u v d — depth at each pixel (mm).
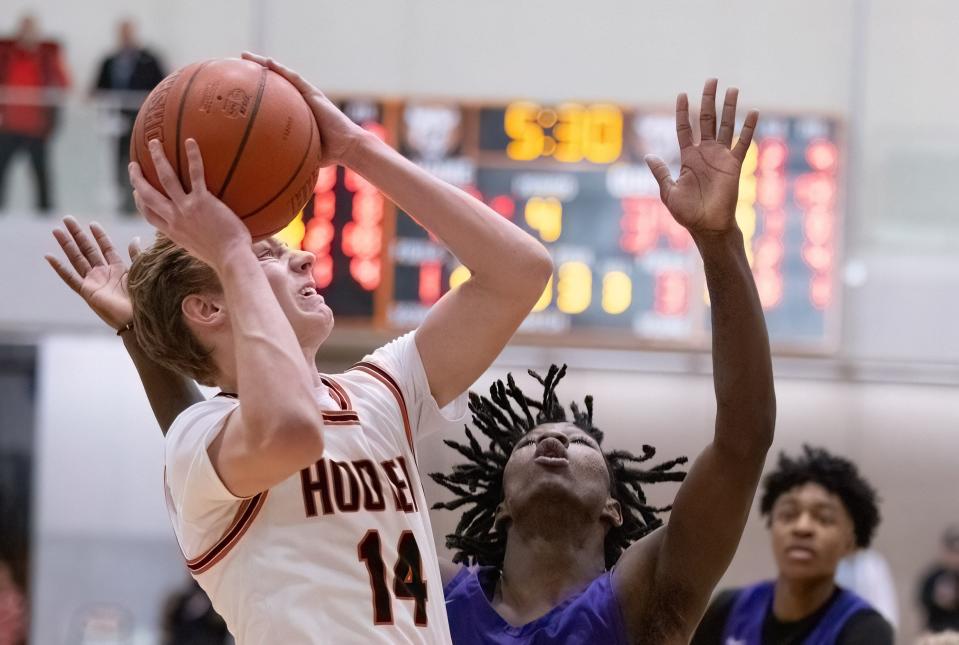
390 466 2590
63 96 10328
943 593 8922
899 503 11086
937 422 11141
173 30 11711
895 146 10477
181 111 2439
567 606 2938
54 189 10109
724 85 11258
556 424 3207
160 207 2422
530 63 11445
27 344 11320
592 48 11406
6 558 11047
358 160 2635
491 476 3408
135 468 11336
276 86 2510
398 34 11547
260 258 2604
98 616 10734
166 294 2602
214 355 2613
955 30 11102
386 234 9883
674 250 9945
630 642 2848
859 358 10258
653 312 9930
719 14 11320
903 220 10375
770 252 10008
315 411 2279
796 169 10031
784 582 4543
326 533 2439
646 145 10047
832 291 9977
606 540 3229
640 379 11055
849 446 11148
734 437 2721
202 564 2498
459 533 3422
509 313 2738
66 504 11234
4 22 11719
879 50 11148
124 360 11406
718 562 2787
